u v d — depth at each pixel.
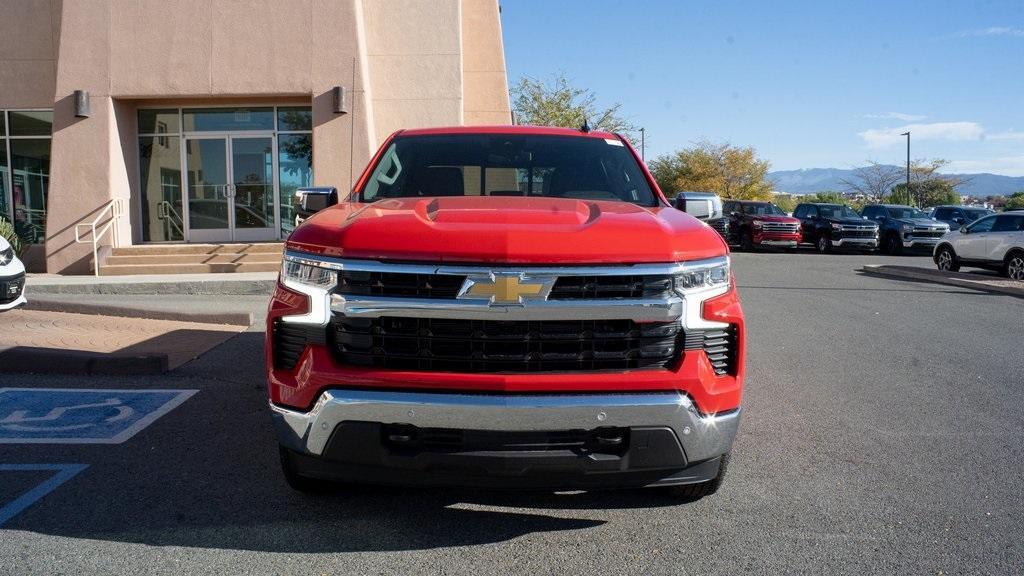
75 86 15.81
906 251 27.91
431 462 3.18
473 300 3.14
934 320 10.55
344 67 16.11
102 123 15.88
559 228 3.29
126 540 3.46
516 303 3.13
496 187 4.62
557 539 3.52
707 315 3.30
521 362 3.18
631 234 3.30
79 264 15.61
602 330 3.22
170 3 15.92
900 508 3.92
